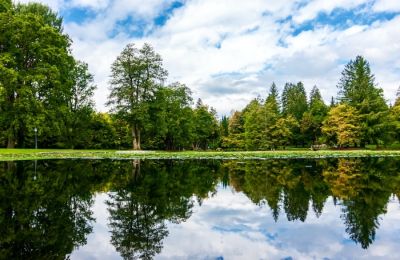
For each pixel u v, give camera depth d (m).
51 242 6.81
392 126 56.38
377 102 54.38
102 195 12.05
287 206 10.12
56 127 36.19
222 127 88.75
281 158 32.97
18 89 32.94
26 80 33.38
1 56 32.59
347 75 61.97
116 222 8.40
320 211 9.37
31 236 7.16
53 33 36.44
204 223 8.30
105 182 15.41
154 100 48.53
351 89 58.81
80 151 39.16
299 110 80.88
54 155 31.98
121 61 47.00
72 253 6.21
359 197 11.40
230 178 17.16
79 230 7.65
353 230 7.50
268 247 6.45
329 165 24.59
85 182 15.27
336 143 62.00
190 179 16.77
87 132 52.22
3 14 33.53
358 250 6.19
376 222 8.16
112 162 26.98
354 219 8.46
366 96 56.09
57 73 35.81
